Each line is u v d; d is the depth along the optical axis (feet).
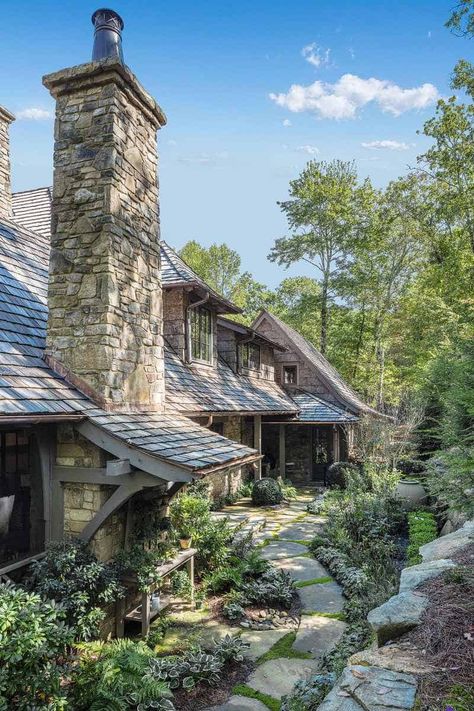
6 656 10.70
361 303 91.45
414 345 75.51
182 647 18.33
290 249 92.68
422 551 16.74
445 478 15.94
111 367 18.97
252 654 17.72
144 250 22.20
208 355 41.45
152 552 19.97
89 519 17.92
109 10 22.49
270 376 61.87
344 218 88.12
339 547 29.50
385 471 42.98
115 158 19.74
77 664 14.87
